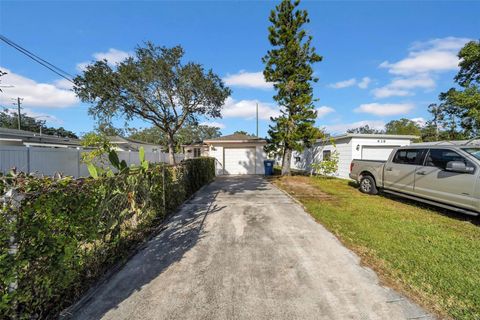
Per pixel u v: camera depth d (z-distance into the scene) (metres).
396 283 2.82
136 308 2.38
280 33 13.77
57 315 2.23
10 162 7.25
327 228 4.79
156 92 14.67
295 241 4.14
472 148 5.45
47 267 2.16
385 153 13.45
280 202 7.30
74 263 2.51
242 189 9.87
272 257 3.52
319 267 3.21
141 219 4.48
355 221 5.18
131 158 13.85
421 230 4.60
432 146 6.16
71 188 2.51
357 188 10.02
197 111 16.06
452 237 4.24
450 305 2.42
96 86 12.84
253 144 16.98
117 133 15.92
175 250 3.79
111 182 3.38
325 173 14.22
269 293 2.62
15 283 1.87
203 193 8.93
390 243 3.97
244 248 3.86
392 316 2.27
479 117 16.11
